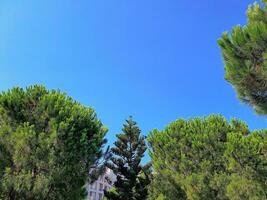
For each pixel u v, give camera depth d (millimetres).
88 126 22906
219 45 13898
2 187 20109
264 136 25562
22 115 21891
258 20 13648
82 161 22125
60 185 21375
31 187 20406
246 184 23969
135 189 40062
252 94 13578
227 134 26031
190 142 28891
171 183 29188
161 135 30734
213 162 27188
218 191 26297
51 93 23344
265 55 12305
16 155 20406
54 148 21078
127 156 41062
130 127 42000
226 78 13836
